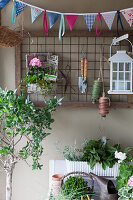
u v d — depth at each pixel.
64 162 2.15
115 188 1.65
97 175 1.79
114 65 1.96
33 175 2.25
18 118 1.71
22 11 2.12
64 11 2.12
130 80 1.96
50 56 2.09
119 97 2.20
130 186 1.53
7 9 2.14
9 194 1.92
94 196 1.70
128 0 2.10
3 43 1.60
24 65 2.19
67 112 2.21
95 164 1.88
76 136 2.22
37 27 2.15
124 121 2.20
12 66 2.19
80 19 2.14
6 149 1.80
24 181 2.26
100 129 2.21
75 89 2.19
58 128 2.22
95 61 2.18
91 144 1.95
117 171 1.89
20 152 2.00
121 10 1.95
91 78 2.19
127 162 1.84
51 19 1.99
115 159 1.90
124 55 1.94
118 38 1.99
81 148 2.22
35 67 2.05
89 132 2.22
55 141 2.23
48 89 2.08
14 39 1.60
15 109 1.75
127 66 1.95
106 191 1.59
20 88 2.16
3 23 2.15
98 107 2.16
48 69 2.10
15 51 2.15
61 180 1.72
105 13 1.96
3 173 2.24
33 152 1.86
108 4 2.11
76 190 1.57
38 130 1.86
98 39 2.16
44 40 2.17
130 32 2.12
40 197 2.26
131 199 1.47
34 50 2.18
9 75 2.19
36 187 2.26
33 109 1.73
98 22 2.14
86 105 2.16
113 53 2.17
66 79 2.16
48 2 2.12
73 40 2.16
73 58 2.18
